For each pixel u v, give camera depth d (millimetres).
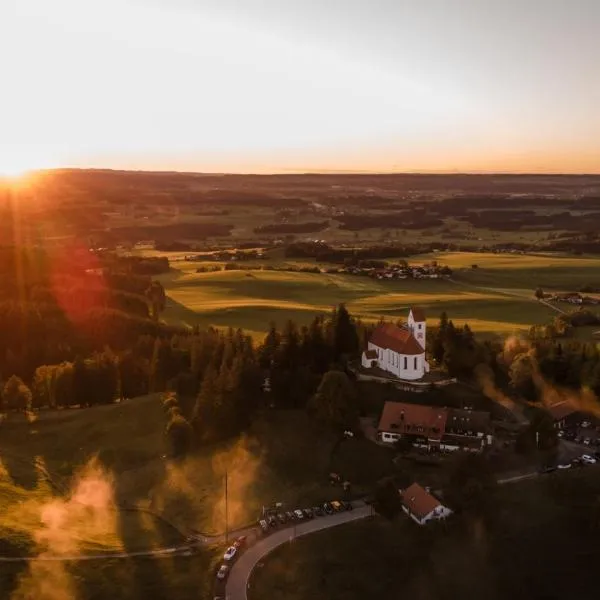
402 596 80875
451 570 84812
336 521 93562
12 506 98562
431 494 96625
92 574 81750
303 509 96875
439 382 130250
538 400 132125
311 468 107188
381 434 113625
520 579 83875
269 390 128875
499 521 92125
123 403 137125
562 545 88438
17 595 75875
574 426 121188
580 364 138375
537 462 107188
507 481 101562
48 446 123625
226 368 124312
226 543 90188
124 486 108562
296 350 134750
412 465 106062
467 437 111438
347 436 113875
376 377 130625
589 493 97312
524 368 134625
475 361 137500
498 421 120625
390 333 136500
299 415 121125
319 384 125250
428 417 113812
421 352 130500
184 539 92375
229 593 79438
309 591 80438
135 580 81375
